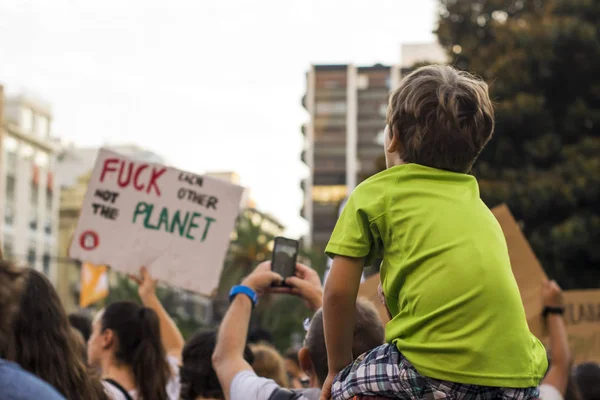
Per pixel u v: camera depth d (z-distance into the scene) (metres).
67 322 3.02
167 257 5.53
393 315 2.56
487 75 23.08
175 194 5.60
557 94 22.73
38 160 69.19
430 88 2.53
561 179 21.06
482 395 2.33
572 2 23.34
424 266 2.40
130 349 4.43
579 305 6.68
